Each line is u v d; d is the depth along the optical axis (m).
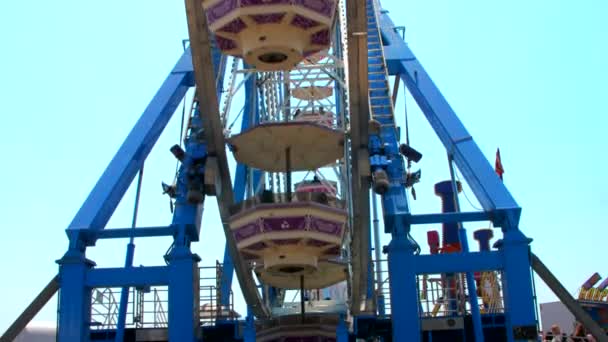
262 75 33.06
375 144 27.41
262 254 26.02
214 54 30.20
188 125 29.69
